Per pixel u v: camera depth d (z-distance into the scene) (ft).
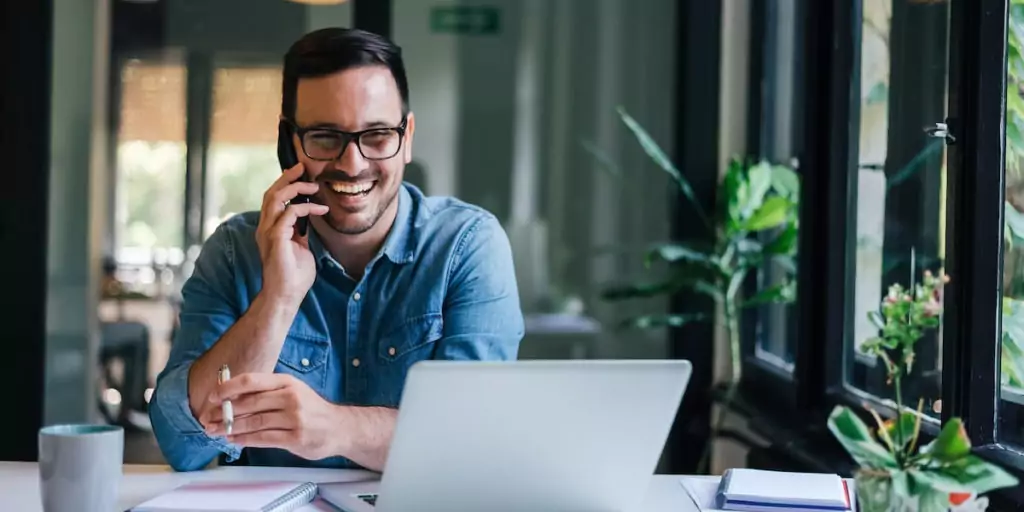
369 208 6.01
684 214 12.47
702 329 11.87
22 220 11.93
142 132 13.01
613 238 12.99
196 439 5.41
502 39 13.03
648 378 3.99
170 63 12.98
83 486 4.01
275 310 5.61
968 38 5.81
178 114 13.04
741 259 10.62
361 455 5.09
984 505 3.62
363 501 4.42
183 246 13.10
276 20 12.97
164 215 13.08
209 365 5.53
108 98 12.86
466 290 6.25
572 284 13.05
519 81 13.08
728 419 11.07
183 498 4.39
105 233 12.93
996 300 5.75
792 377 9.59
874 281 7.93
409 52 12.96
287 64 6.02
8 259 11.94
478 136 13.07
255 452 6.08
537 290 13.07
